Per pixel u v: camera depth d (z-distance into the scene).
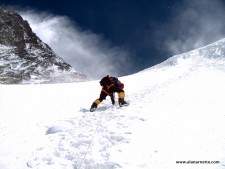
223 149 6.22
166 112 8.55
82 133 7.44
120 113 8.79
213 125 7.48
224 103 9.52
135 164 5.74
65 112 11.21
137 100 10.91
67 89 18.86
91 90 18.16
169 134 6.93
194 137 6.78
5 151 7.40
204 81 13.80
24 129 9.02
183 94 10.95
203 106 9.18
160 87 13.32
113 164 5.79
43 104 13.15
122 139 6.80
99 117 8.81
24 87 20.05
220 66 19.59
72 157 6.43
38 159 6.66
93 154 6.31
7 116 10.72
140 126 7.44
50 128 8.59
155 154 6.07
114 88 10.84
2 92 17.19
